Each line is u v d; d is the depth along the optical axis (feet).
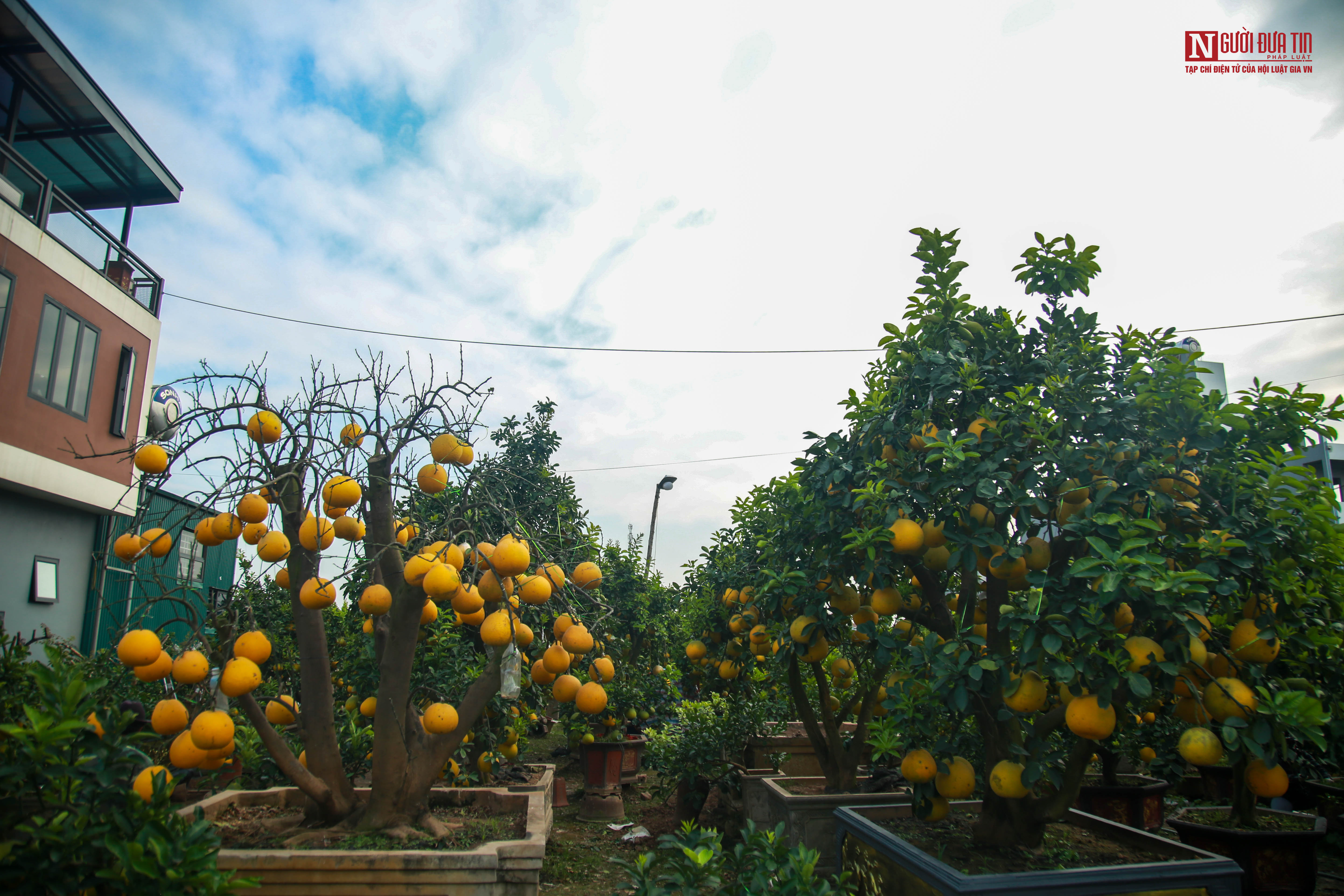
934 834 13.33
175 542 11.28
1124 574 9.55
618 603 29.40
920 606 16.19
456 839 11.88
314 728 12.62
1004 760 12.21
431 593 10.65
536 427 31.07
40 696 9.18
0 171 30.22
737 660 21.18
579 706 12.41
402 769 12.17
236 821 13.04
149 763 8.64
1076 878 9.92
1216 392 11.61
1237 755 10.54
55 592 31.30
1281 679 11.49
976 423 12.73
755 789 20.20
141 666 10.02
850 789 18.69
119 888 7.64
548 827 12.94
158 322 37.60
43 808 8.33
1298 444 12.11
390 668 12.35
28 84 31.81
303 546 11.43
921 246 14.12
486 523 13.50
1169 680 10.04
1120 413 11.79
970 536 12.00
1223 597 11.44
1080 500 11.73
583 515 30.25
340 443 13.43
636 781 28.73
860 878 12.67
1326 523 10.62
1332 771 16.66
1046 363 12.67
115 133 35.09
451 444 12.46
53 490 29.55
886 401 14.43
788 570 15.05
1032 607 10.27
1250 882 15.47
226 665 11.48
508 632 11.50
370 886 10.02
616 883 17.81
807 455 15.23
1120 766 27.25
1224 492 11.41
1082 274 13.44
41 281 29.12
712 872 10.25
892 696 12.59
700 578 23.38
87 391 31.96
